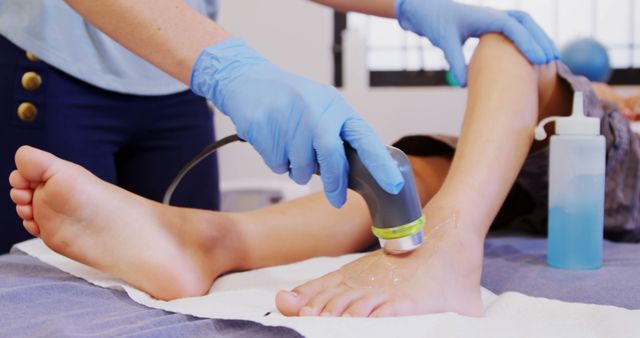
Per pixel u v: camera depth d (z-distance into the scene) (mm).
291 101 678
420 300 677
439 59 2771
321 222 976
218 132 2555
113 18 747
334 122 652
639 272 868
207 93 755
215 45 750
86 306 687
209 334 590
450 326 563
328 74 2617
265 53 2625
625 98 1998
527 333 553
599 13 2643
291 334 564
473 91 918
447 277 713
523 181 1128
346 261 916
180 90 1267
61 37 1109
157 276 739
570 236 903
